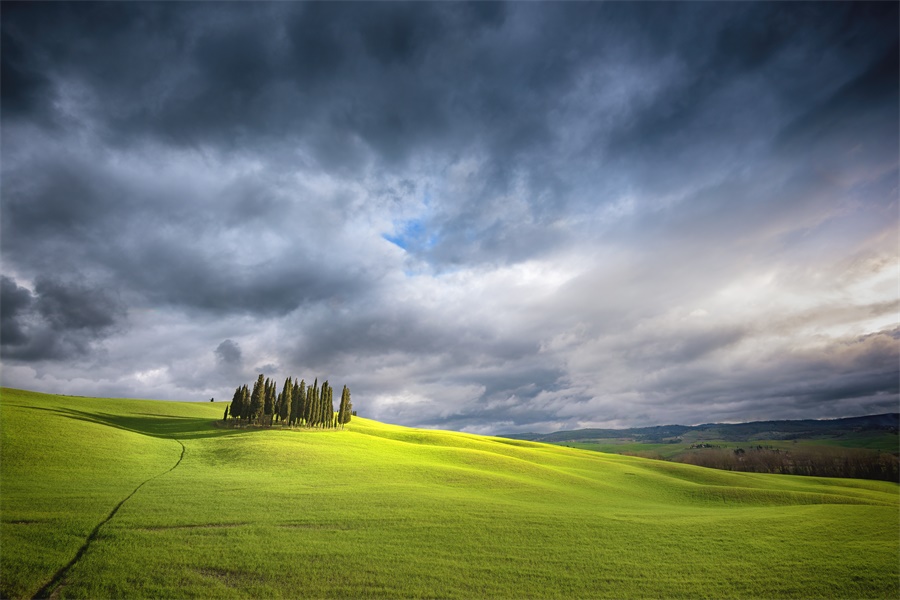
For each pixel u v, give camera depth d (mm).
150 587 29625
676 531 47281
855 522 52594
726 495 78688
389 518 45281
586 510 56188
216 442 91312
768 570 37656
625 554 40156
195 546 35750
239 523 41500
